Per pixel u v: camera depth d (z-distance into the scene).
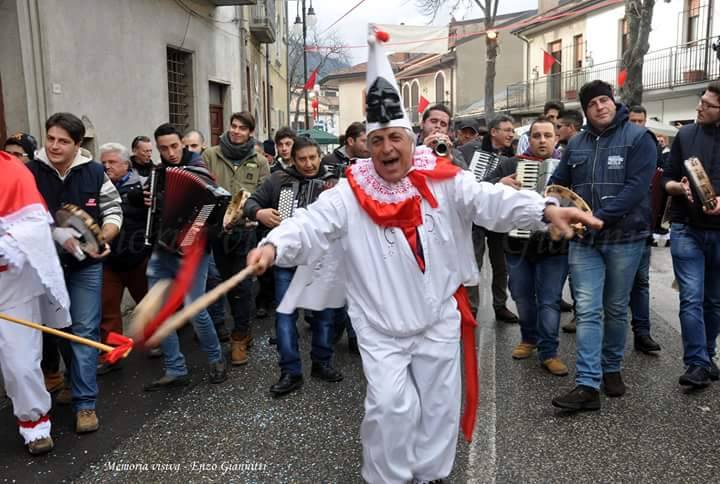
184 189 4.87
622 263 4.43
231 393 5.01
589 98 4.41
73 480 3.69
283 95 29.61
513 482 3.54
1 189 3.81
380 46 3.12
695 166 4.55
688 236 4.84
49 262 3.90
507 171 5.59
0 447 4.11
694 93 20.83
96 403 4.84
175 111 12.39
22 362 3.90
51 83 8.36
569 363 5.48
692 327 4.76
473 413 3.40
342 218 3.10
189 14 12.34
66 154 4.33
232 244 5.65
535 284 5.50
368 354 3.11
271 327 6.95
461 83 40.31
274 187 5.26
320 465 3.81
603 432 4.12
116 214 4.52
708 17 19.86
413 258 3.04
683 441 3.96
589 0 26.48
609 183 4.37
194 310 2.50
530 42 32.19
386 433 3.01
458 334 3.22
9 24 7.82
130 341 2.49
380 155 3.05
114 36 9.80
